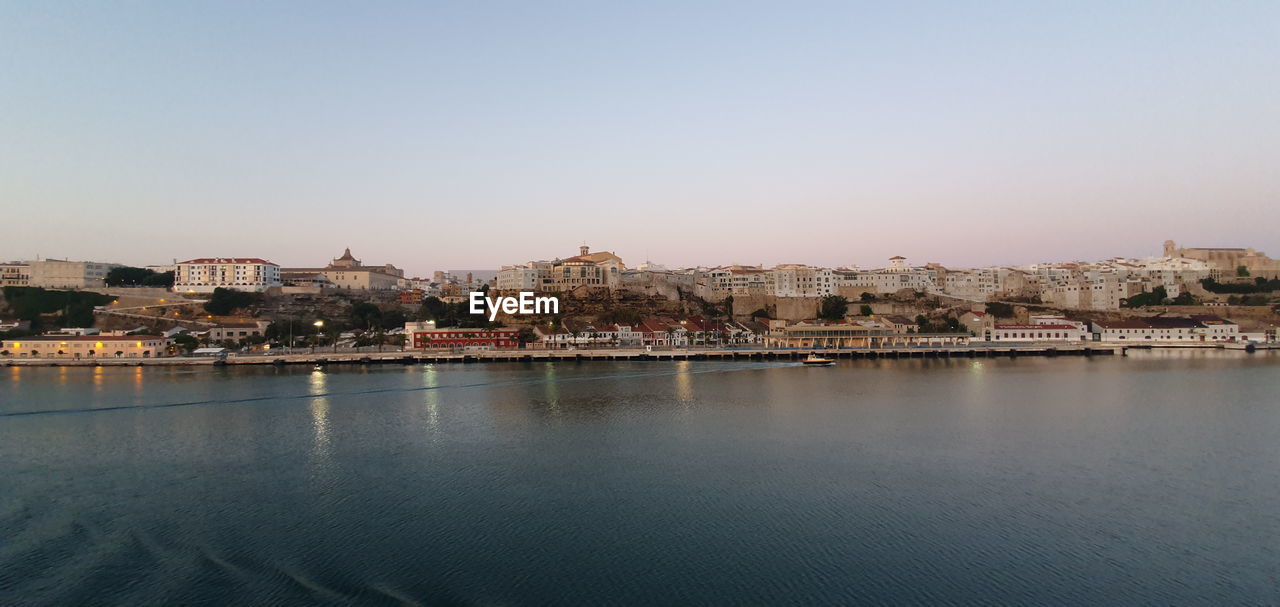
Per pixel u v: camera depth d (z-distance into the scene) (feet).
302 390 373.81
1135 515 164.76
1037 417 283.38
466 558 142.51
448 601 124.98
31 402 331.57
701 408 311.68
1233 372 440.04
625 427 268.21
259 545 149.18
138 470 206.80
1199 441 237.25
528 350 584.40
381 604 123.85
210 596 126.72
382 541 151.33
